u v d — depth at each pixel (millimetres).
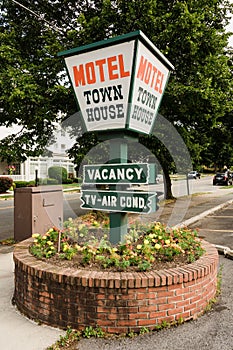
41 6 9578
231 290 3967
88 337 2889
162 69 4500
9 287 4160
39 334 2965
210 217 9984
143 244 3879
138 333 2941
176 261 3576
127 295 2936
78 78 4191
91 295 2965
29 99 7738
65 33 9273
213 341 2785
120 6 7941
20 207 6242
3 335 2947
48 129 9258
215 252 4039
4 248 6234
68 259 3562
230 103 10375
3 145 8828
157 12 8273
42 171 23203
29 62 9031
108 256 3637
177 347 2705
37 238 4336
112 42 3842
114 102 3984
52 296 3115
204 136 13461
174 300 3064
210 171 49844
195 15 7844
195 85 8789
